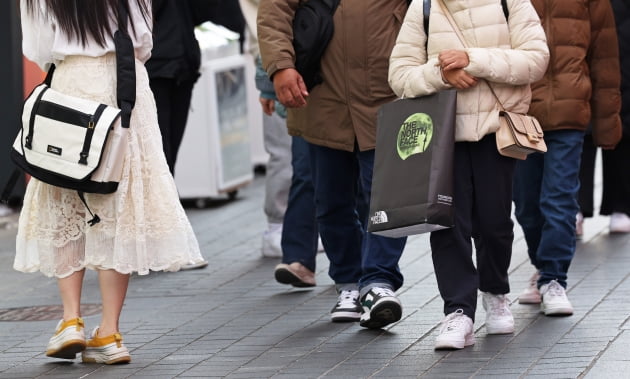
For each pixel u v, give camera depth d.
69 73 12.72
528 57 12.73
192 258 13.05
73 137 12.34
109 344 12.84
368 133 14.16
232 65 26.00
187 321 15.05
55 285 18.00
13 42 24.48
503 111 12.77
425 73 12.67
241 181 26.38
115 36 12.66
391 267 14.06
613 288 15.73
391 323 14.05
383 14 14.09
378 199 12.80
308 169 16.59
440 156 12.48
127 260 12.64
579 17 14.89
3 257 20.42
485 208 13.02
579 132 14.90
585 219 22.02
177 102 19.06
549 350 12.58
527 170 15.33
